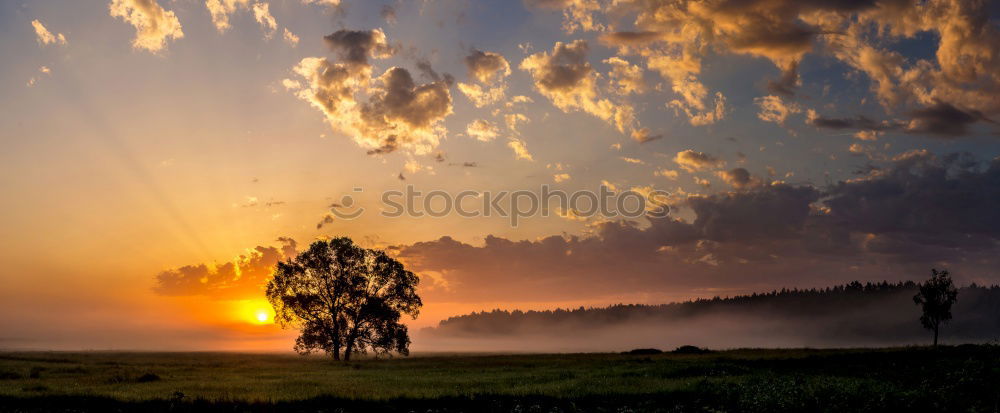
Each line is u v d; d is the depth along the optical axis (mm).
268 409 27234
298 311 82250
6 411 26234
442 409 28078
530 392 31672
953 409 26953
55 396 29062
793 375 37594
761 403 27922
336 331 82500
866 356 47000
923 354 45594
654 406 29000
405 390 31922
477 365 55500
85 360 62188
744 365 46500
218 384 35219
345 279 82875
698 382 34750
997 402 27688
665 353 74000
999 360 36500
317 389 32000
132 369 48500
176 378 40406
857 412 26625
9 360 58438
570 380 36875
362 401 28953
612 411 28266
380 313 82188
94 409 26984
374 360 74062
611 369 45125
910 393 28375
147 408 27406
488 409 28422
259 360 73438
